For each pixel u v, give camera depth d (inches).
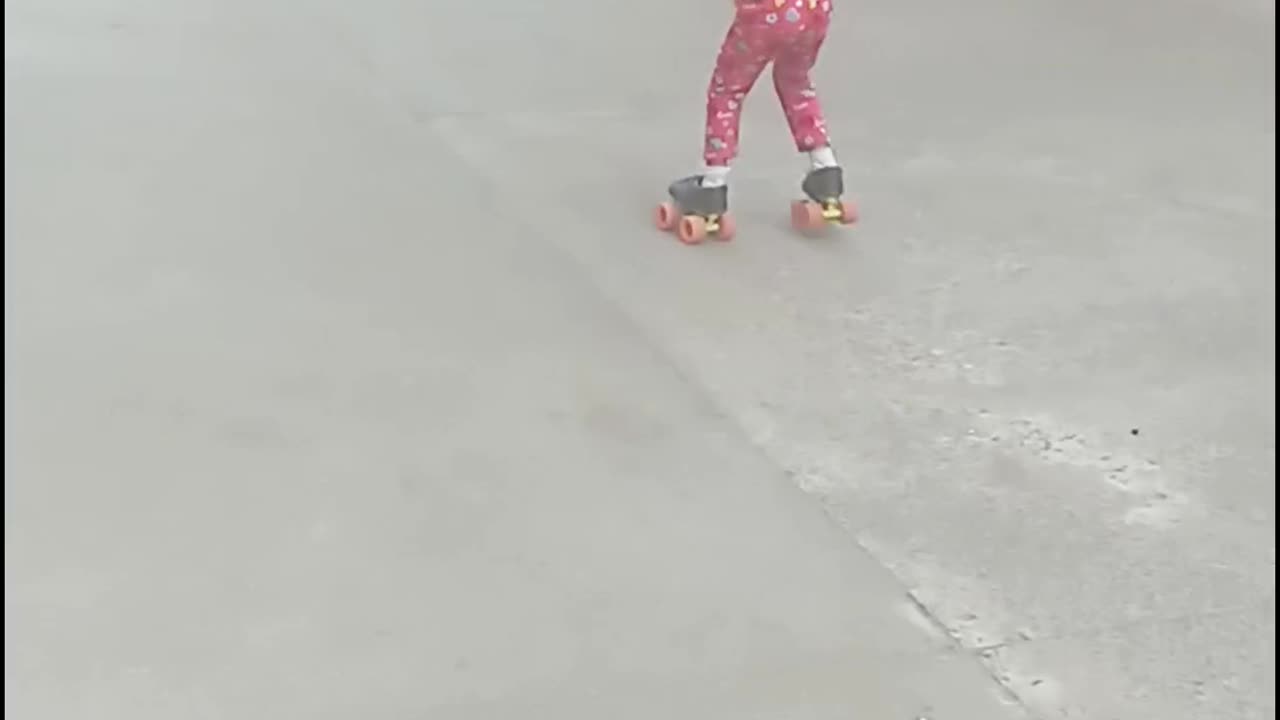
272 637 113.7
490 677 110.7
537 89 236.4
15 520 125.1
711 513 130.9
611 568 122.9
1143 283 180.1
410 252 177.5
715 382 152.6
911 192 204.1
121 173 196.7
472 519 128.2
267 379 148.4
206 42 251.3
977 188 206.2
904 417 148.3
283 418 141.9
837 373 156.0
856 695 110.6
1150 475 140.6
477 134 216.4
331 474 133.5
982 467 140.3
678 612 118.3
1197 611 122.0
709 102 183.2
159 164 200.4
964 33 276.1
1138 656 116.6
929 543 128.6
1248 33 282.2
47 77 230.2
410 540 125.1
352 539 124.9
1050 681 113.4
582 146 213.6
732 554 125.5
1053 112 237.9
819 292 173.8
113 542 123.2
